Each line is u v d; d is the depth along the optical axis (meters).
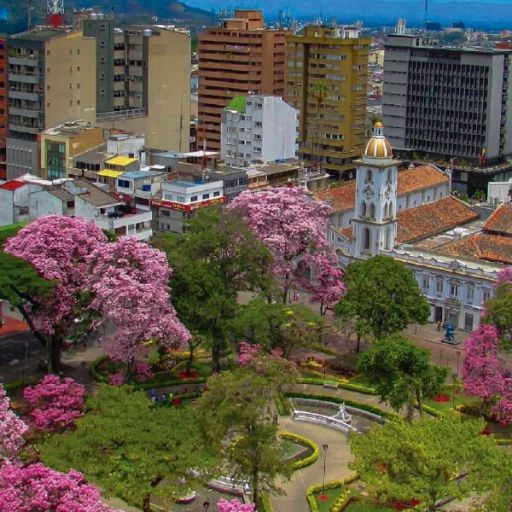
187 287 127.94
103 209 172.00
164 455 84.12
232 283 134.62
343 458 110.69
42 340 131.50
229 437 92.94
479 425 89.12
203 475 87.38
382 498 86.31
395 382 112.44
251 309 126.62
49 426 99.00
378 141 163.50
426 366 114.31
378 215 163.62
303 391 129.50
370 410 122.88
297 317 128.00
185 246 134.12
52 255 124.81
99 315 126.44
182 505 98.44
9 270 119.62
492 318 124.06
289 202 150.88
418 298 137.25
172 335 119.06
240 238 134.25
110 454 84.56
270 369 98.31
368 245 166.00
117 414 89.44
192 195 186.75
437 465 82.75
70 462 83.38
